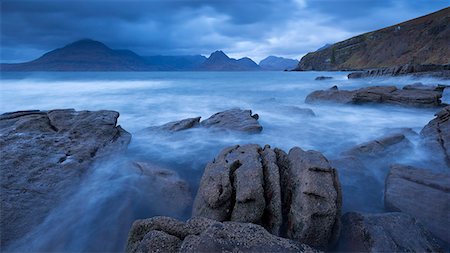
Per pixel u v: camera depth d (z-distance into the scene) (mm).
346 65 123000
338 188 5781
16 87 44312
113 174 8492
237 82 57250
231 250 4035
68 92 36469
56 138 9523
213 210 5656
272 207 5648
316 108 21219
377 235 5012
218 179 6133
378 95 20578
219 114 15516
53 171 7590
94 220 6645
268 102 26219
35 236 5887
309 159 6324
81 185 7586
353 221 5523
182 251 3963
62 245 5949
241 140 12586
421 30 102062
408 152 10039
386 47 109562
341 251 5426
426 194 6492
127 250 4770
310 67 147625
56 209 6578
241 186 5770
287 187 6207
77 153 8734
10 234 5664
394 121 16469
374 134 13648
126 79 75438
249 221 5406
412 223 5383
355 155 9609
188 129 13617
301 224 5180
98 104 25812
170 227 4789
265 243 4258
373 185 8242
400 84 39375
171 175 8250
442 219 5867
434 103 18703
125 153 10641
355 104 21391
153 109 22797
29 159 7871
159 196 7359
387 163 9414
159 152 11219
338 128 14914
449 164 8641
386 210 6777
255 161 6586
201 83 55531
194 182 8781
